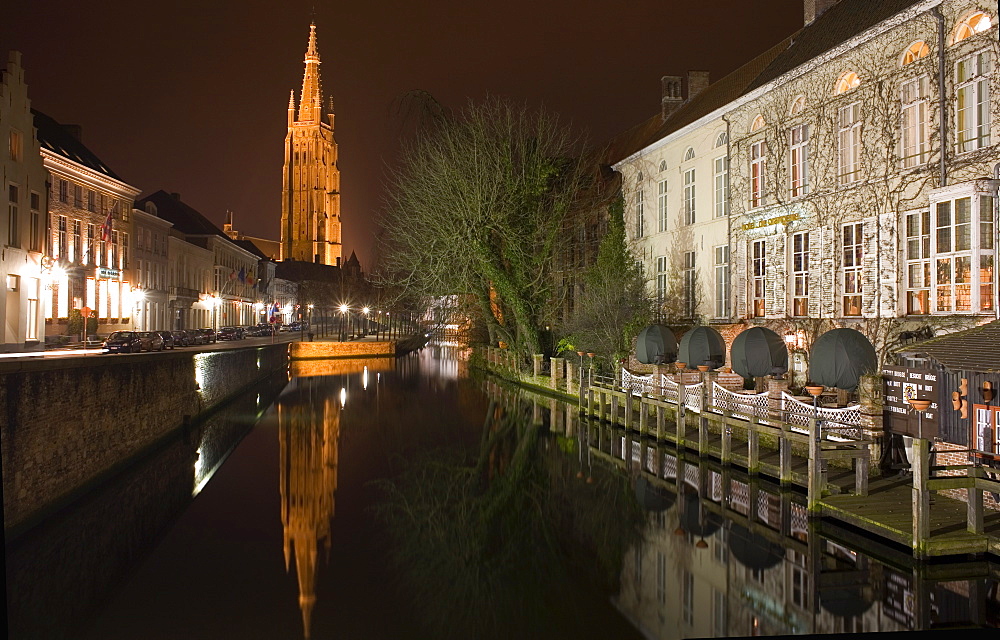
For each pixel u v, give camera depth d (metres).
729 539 13.25
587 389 26.66
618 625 9.88
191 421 25.30
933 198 16.41
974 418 11.71
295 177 155.88
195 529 14.77
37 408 13.00
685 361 23.25
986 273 15.20
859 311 19.70
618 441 22.89
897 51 18.08
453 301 47.47
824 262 20.72
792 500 13.57
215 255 74.62
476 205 34.84
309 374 51.69
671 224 30.70
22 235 32.12
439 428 27.47
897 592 10.35
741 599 10.62
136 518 15.62
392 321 82.94
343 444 24.44
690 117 30.12
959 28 16.31
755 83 24.91
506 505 16.47
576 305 35.62
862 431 13.94
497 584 11.59
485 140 36.16
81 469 15.14
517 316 37.28
